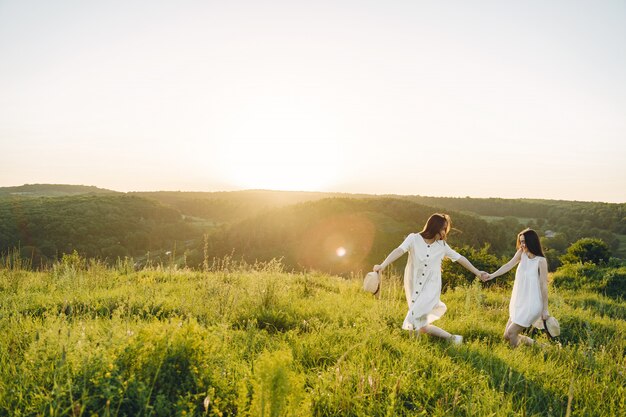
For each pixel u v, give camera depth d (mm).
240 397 2711
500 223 114875
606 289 13438
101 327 4328
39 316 5434
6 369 3205
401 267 46469
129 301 5688
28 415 2633
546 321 5520
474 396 3475
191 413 2631
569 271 15445
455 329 5996
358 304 7453
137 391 2746
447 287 12188
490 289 11797
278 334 5066
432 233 5328
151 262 11211
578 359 4742
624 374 4168
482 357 4547
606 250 25922
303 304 6926
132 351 3137
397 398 3371
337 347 4473
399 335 5156
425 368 4066
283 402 2473
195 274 9992
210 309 5820
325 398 3311
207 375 3201
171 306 6070
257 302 6363
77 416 2502
